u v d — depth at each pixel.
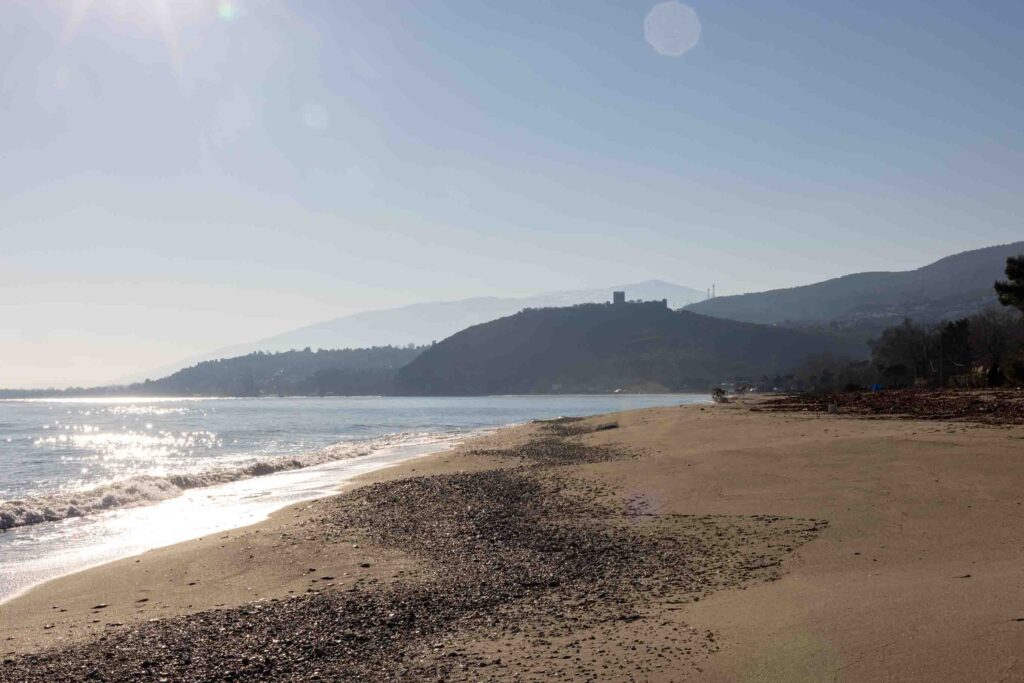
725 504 17.48
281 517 21.09
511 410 159.88
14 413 191.00
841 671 7.34
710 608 10.05
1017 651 7.38
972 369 93.69
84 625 11.32
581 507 19.03
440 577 13.09
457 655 8.95
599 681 7.70
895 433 27.34
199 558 15.80
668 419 49.31
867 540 13.12
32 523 22.06
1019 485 16.58
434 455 39.75
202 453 56.59
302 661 9.13
